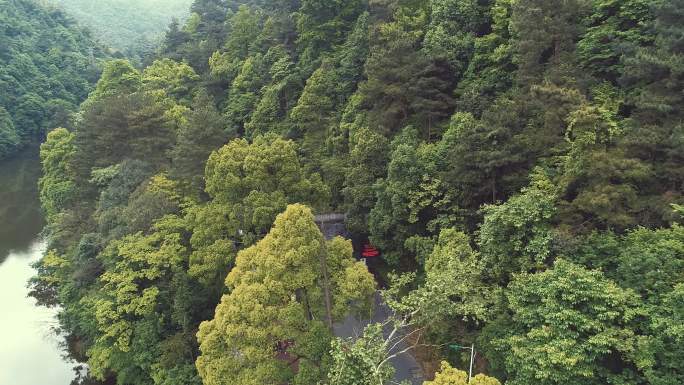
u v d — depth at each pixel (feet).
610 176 69.00
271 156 94.22
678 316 51.90
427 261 81.87
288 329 62.54
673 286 55.72
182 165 121.08
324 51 173.99
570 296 56.70
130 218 103.40
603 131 74.59
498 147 85.10
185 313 85.92
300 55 184.34
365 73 130.72
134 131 142.61
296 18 199.21
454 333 75.77
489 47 115.14
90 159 145.79
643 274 58.34
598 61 92.73
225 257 88.48
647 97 74.59
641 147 71.31
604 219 68.28
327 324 67.82
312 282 66.08
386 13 147.95
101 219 110.93
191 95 212.23
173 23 293.23
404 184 100.32
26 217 206.69
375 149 116.67
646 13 86.48
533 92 86.69
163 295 90.99
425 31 134.21
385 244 109.50
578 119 72.28
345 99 154.40
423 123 120.26
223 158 95.20
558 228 68.54
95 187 141.28
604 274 61.72
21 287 149.69
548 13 95.86
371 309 72.69
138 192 115.14
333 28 174.09
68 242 122.01
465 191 90.33
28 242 183.52
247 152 97.14
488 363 73.36
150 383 88.69
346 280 69.26
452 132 100.94
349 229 124.57
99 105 151.74
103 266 103.04
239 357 64.13
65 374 109.81
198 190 116.16
